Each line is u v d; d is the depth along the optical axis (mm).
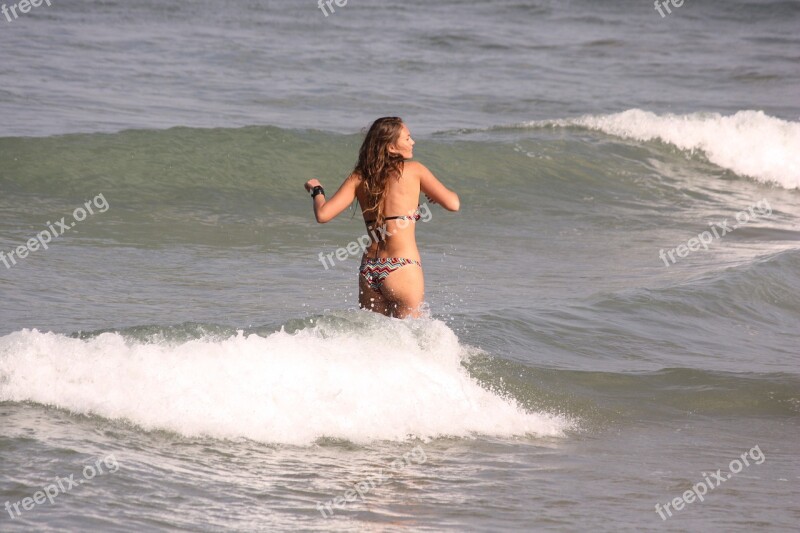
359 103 68938
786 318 31547
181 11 102438
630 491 17750
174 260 33625
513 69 86938
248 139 49656
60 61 73625
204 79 72688
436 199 22562
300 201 44906
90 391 18828
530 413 21547
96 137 47375
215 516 15016
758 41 108875
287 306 28078
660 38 107750
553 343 26312
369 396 19828
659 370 25031
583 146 57250
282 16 104562
